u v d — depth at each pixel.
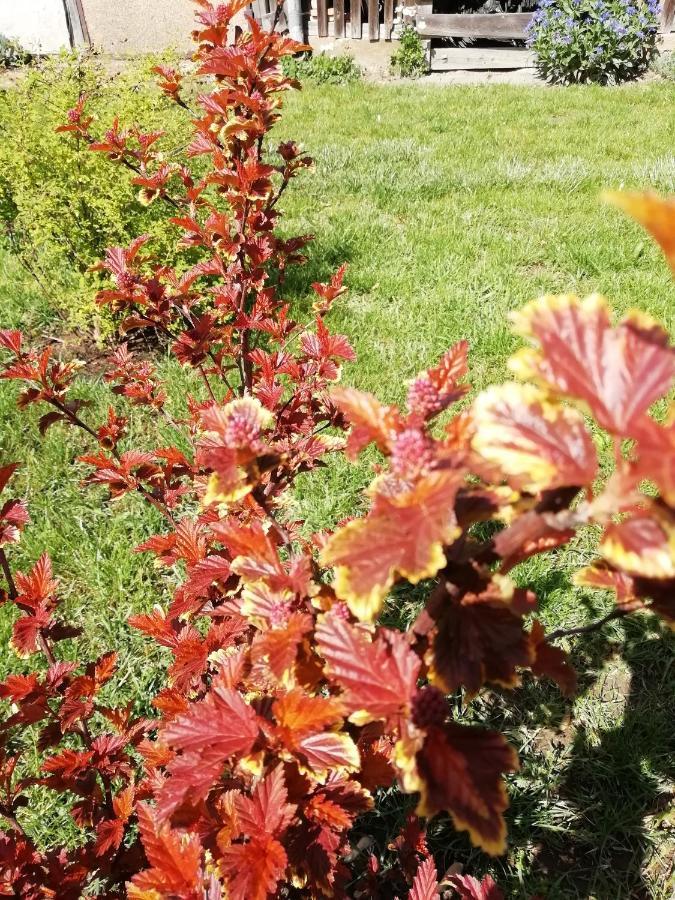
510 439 0.52
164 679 1.79
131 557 2.07
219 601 1.30
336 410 1.50
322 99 6.54
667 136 5.19
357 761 0.72
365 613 0.52
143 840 0.83
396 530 0.53
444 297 3.18
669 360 0.46
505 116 5.86
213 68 1.43
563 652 0.78
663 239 0.37
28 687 1.12
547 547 0.62
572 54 6.87
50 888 1.03
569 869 1.43
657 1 7.62
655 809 1.50
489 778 0.57
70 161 2.66
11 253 3.54
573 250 3.47
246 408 0.71
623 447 2.36
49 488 2.36
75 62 2.91
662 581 0.65
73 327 3.08
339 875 1.00
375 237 3.74
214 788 0.93
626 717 1.66
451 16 7.51
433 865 1.05
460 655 0.61
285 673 0.78
